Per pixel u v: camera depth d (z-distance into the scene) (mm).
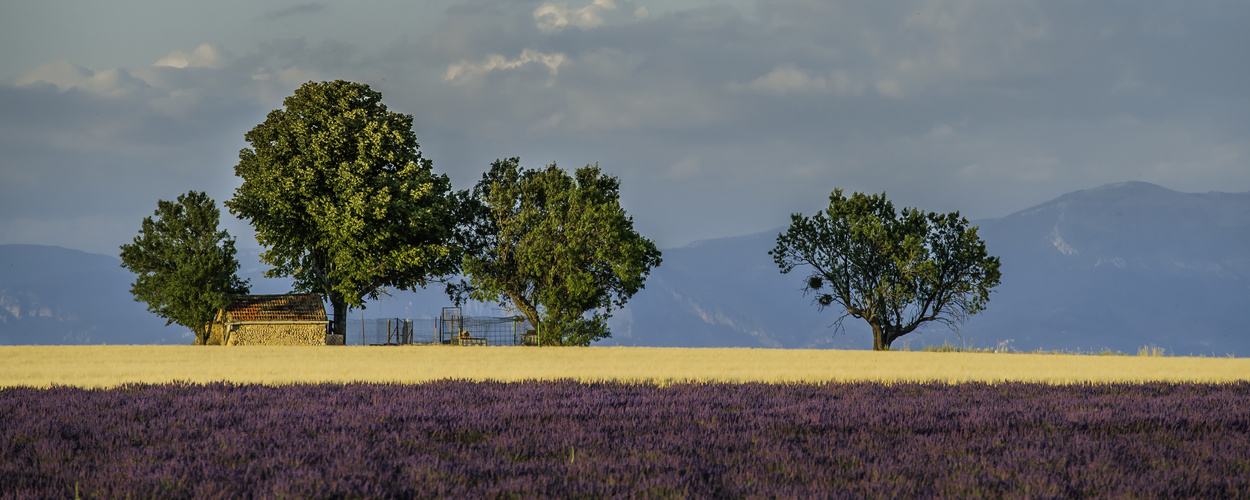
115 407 34438
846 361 75688
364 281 115125
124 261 119625
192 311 116625
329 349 98375
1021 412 33531
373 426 29156
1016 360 80250
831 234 117125
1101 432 29078
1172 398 39375
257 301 118875
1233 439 27281
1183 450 25094
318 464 22281
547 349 101000
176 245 119812
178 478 20484
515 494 19188
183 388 42562
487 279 115750
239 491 19359
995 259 113562
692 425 29906
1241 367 67875
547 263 112500
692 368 62812
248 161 115375
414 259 112625
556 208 115125
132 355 83688
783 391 42344
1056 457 23703
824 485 20266
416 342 136875
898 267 113438
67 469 21641
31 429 27906
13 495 18922
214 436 26984
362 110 112812
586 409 34188
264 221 115375
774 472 21828
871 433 28391
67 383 46688
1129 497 19281
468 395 39875
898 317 115438
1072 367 66688
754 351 102188
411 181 114375
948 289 114438
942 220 116312
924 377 53438
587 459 23172
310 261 119375
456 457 23750
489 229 124562
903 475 21391
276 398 38188
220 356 83062
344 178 109938
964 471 21781
